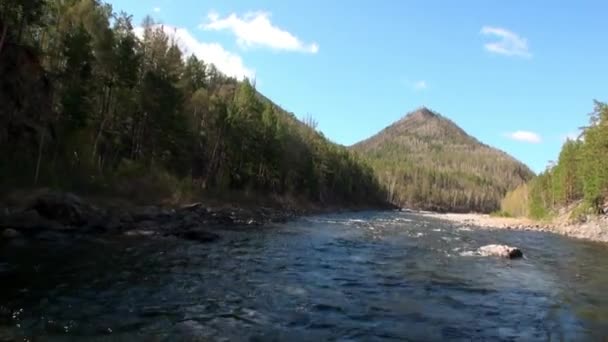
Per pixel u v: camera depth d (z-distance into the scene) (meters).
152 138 59.97
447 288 20.45
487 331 14.12
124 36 55.88
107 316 13.48
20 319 12.55
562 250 40.94
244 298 16.73
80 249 24.22
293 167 106.00
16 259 20.39
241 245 31.62
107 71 49.28
